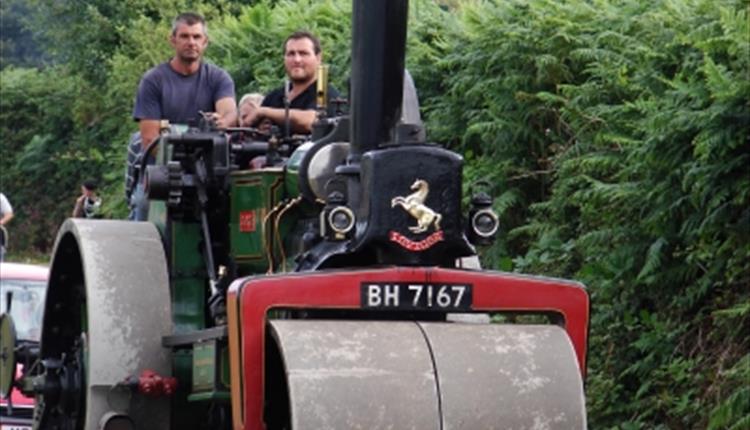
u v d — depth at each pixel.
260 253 9.23
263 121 10.28
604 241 11.67
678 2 11.98
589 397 11.44
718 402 10.61
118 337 9.11
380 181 7.89
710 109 10.49
